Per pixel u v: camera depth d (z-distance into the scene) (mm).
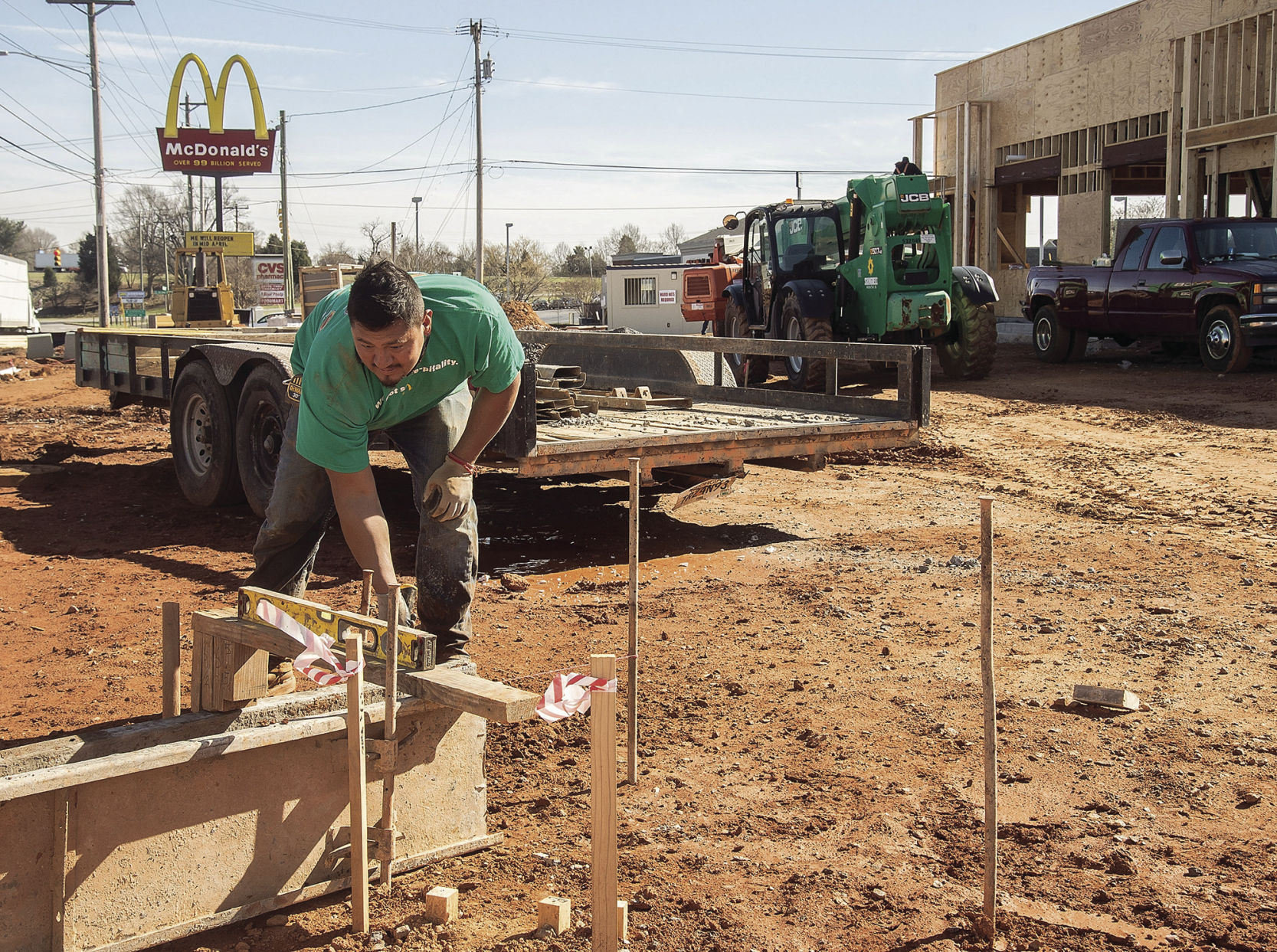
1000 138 28672
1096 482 9820
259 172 43781
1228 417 12773
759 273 17609
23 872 2574
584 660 5180
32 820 2568
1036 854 3346
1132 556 7039
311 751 2994
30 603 6438
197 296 22328
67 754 2994
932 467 10914
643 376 10961
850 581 6625
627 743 4258
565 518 8711
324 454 3246
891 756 4090
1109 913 3010
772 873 3252
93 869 2654
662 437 7062
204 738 2791
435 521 3797
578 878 3189
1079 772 3914
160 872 2758
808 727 4379
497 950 2809
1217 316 15609
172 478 10680
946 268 16016
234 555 7543
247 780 2883
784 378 18266
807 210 16625
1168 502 8852
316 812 3023
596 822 2514
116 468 11289
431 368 3369
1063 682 4828
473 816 3377
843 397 8820
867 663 5129
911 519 8445
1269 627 5520
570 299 70750
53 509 9250
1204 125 21766
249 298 70125
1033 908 3043
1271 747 4102
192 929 2787
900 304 15547
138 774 2693
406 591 3262
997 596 6207
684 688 4859
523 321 15477
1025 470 10617
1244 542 7359
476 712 2875
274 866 2957
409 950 2818
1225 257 15852
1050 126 26719
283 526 3684
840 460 11367
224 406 8625
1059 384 16594
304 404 3221
